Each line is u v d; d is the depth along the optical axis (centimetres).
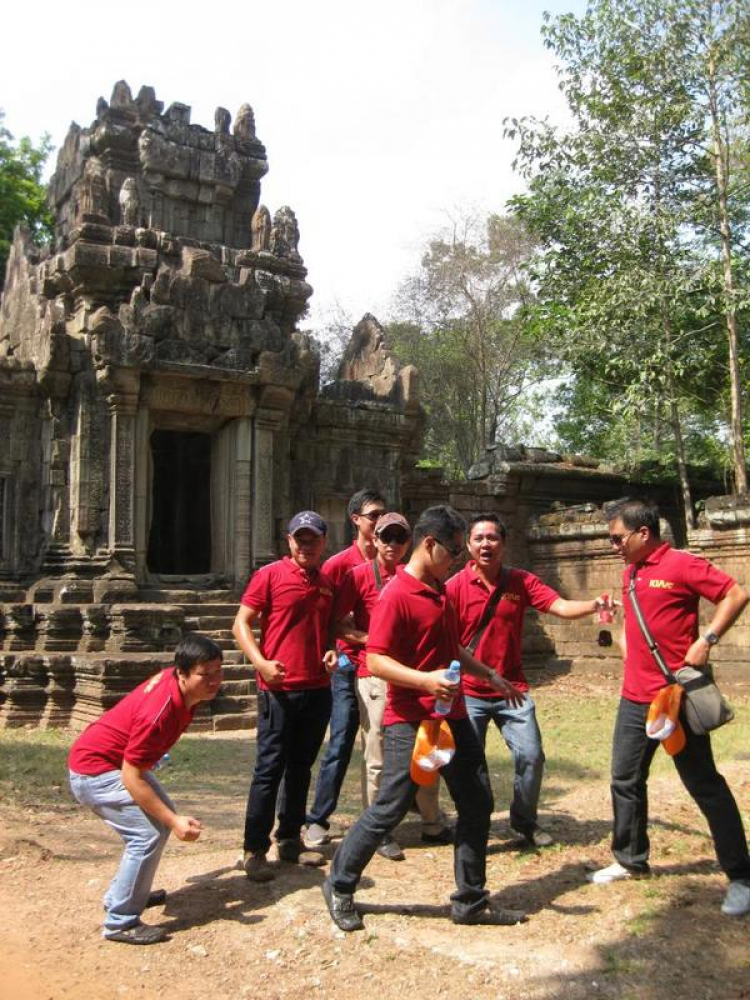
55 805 870
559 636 2130
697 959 457
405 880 580
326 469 2012
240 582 1736
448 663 513
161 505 2052
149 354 1638
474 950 473
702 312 1848
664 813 720
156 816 499
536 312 2184
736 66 1844
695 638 541
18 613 1544
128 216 1756
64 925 530
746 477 2138
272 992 447
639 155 1952
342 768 662
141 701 513
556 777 971
